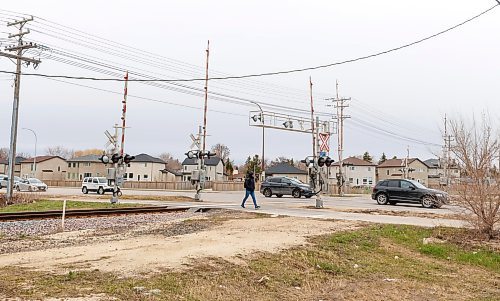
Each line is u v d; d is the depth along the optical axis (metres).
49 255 9.02
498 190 13.98
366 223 16.72
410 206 28.03
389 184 29.06
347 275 9.31
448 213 22.03
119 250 9.66
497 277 10.31
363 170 96.50
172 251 9.58
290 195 41.09
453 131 15.43
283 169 92.31
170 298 6.53
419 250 12.72
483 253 12.52
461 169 14.48
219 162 105.38
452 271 10.65
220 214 19.86
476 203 14.16
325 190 24.42
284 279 8.44
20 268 7.70
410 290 8.62
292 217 18.39
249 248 10.30
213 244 10.66
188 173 103.25
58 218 17.05
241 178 96.25
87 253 9.27
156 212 20.70
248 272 8.45
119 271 7.62
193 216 18.88
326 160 24.19
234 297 7.12
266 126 29.22
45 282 6.73
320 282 8.62
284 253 10.17
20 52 29.42
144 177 94.81
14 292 6.15
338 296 7.87
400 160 103.38
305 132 31.86
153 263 8.34
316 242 11.88
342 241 12.48
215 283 7.55
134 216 18.12
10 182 28.38
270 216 18.97
